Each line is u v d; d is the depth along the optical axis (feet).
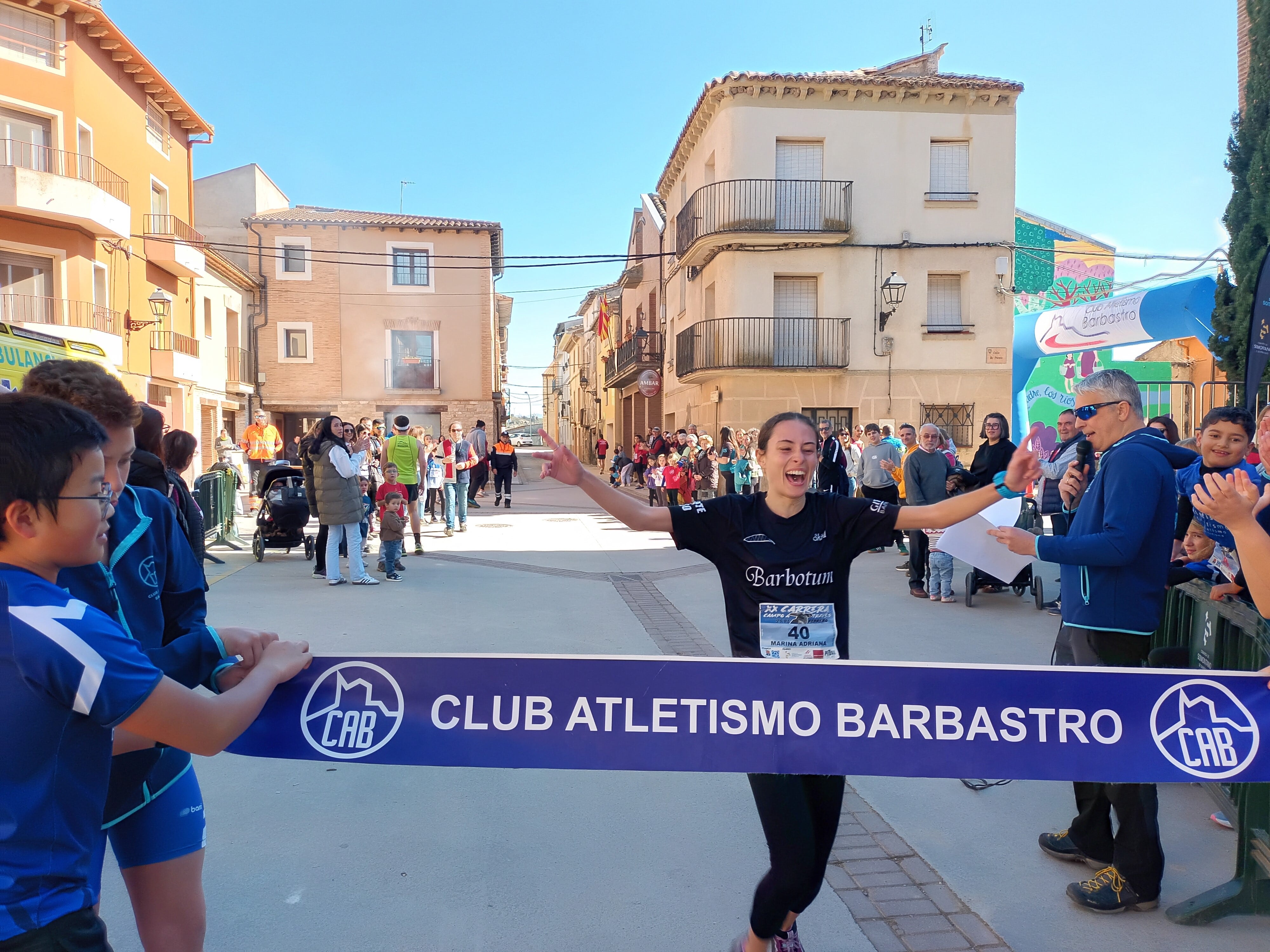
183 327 81.87
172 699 5.16
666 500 63.98
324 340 104.27
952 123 69.77
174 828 6.69
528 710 7.80
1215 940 9.40
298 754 7.66
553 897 10.30
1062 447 26.91
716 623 24.53
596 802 13.14
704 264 75.10
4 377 22.25
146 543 6.77
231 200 104.88
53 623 4.66
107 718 4.80
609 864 11.14
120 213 64.49
